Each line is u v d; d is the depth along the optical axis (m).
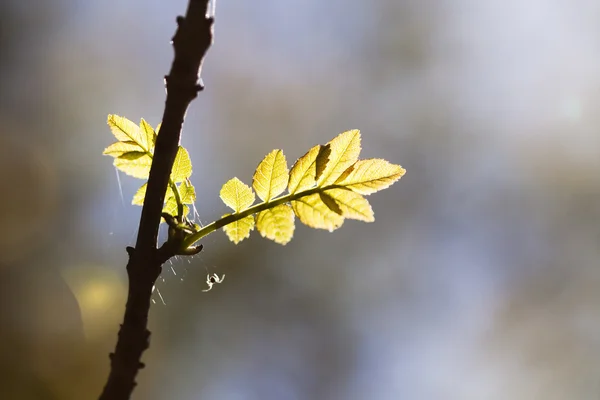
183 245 0.58
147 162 0.61
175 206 0.60
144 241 0.57
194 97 0.56
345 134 0.60
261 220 0.60
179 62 0.56
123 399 0.56
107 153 0.60
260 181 0.60
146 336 0.57
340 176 0.60
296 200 0.60
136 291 0.57
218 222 0.59
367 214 0.60
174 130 0.57
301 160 0.60
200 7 0.56
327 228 0.60
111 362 0.56
